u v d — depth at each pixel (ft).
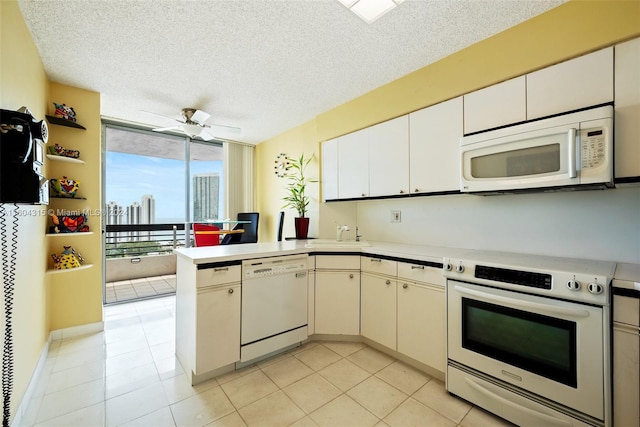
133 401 5.67
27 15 5.54
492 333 5.28
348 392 5.99
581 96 5.11
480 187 6.12
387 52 6.97
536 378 4.73
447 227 8.24
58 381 6.34
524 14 5.63
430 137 7.45
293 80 8.39
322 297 8.22
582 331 4.30
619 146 4.69
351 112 9.70
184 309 6.83
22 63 5.56
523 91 5.82
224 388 6.11
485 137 6.02
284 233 13.33
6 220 4.68
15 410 4.97
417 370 6.83
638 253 5.37
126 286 14.61
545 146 5.27
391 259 7.29
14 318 5.06
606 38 4.85
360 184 9.37
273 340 7.31
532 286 4.71
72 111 8.30
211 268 6.28
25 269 5.70
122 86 8.68
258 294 7.03
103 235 12.03
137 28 6.01
